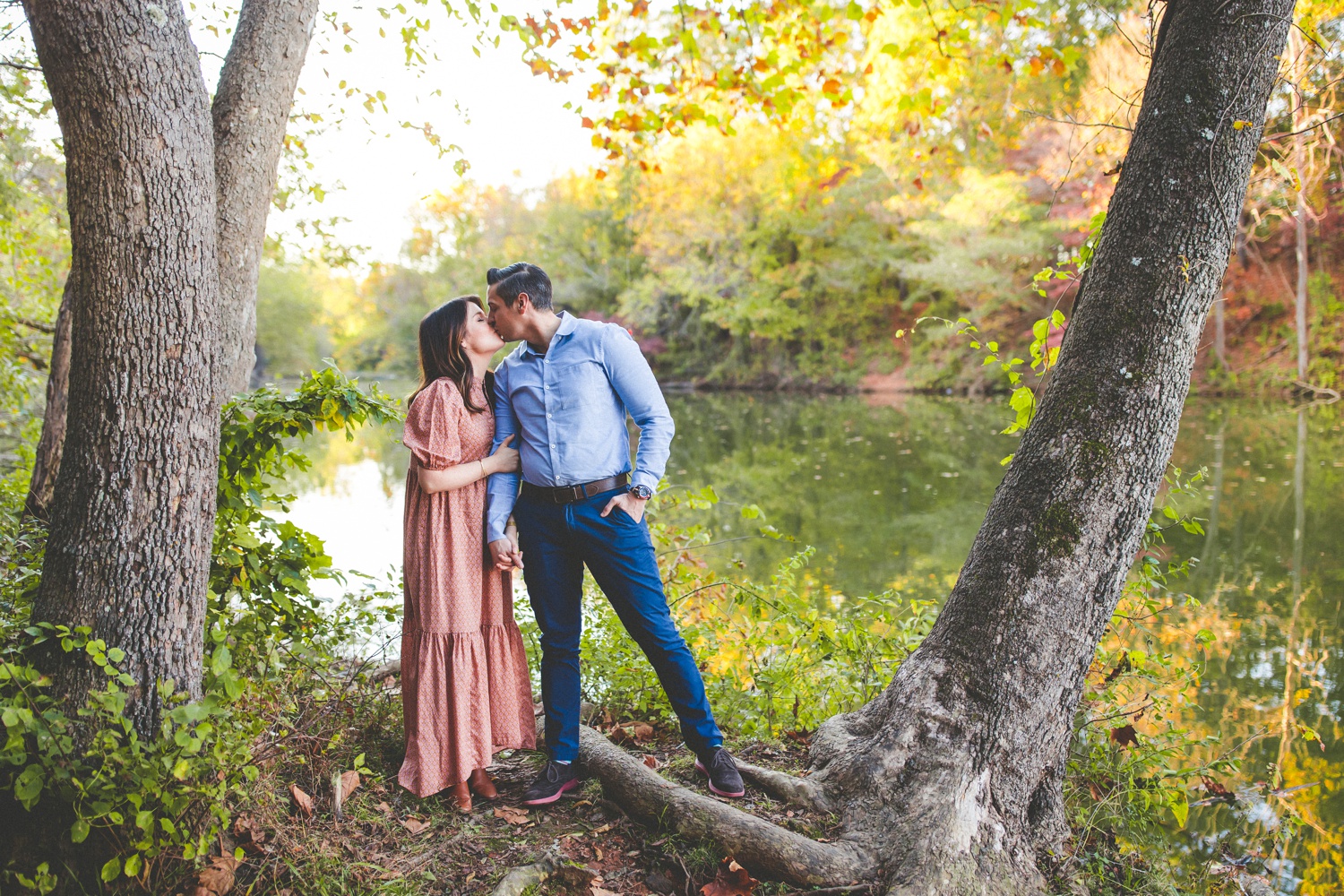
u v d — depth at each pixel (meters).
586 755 2.55
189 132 1.90
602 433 2.44
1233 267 20.56
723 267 28.42
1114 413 2.26
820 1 4.72
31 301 6.11
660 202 28.22
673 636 2.49
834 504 9.41
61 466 1.93
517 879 2.05
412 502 2.45
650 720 3.10
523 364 2.49
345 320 53.34
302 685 2.81
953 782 2.23
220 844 2.01
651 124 4.84
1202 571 6.24
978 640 2.34
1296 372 18.42
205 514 2.02
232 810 2.06
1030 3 4.51
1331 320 18.67
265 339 40.97
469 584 2.44
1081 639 2.31
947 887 2.05
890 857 2.15
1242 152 2.18
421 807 2.42
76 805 1.73
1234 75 2.15
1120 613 3.41
